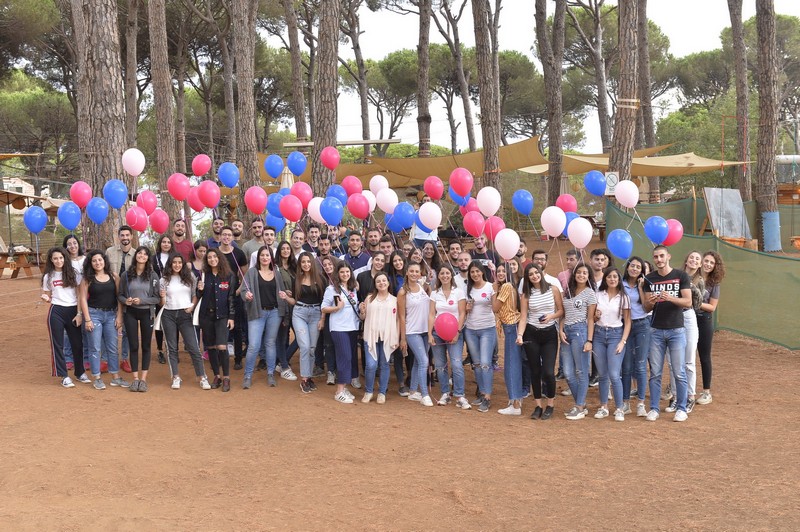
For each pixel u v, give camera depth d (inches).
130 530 187.2
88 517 193.9
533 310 308.0
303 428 290.7
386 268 359.9
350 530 192.5
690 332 311.6
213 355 351.9
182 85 1164.5
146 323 340.8
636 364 307.4
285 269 366.6
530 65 1610.5
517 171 1171.3
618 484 228.8
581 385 306.3
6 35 1062.4
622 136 481.1
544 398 329.7
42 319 560.7
